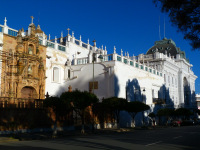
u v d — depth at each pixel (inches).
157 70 2169.0
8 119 890.7
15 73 1121.4
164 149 479.8
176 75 2655.0
